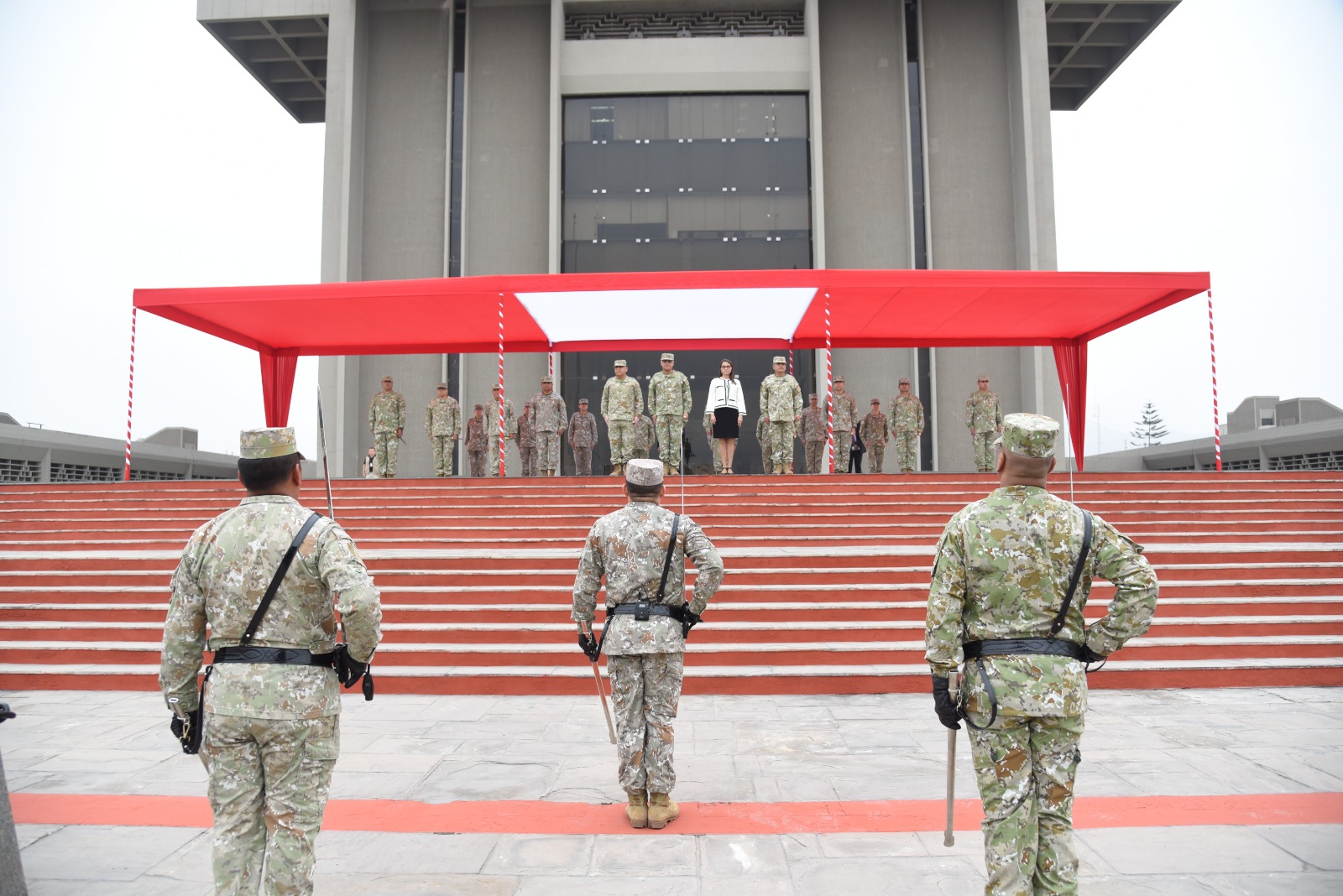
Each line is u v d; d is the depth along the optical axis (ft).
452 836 12.75
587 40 77.00
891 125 77.41
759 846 12.32
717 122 76.48
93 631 26.08
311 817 8.99
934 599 9.17
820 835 12.72
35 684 23.77
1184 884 10.88
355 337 52.75
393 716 20.44
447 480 38.96
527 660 23.94
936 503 35.55
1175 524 33.86
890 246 76.23
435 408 51.88
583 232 75.61
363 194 77.92
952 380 74.28
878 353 74.64
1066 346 54.24
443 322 49.16
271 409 54.70
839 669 23.24
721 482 37.70
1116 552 8.86
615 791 14.79
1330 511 34.68
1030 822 8.65
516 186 77.56
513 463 71.51
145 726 19.66
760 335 54.49
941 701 9.10
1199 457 104.12
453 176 78.43
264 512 9.35
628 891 10.85
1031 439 9.14
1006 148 76.95
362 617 8.93
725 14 79.10
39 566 30.45
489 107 78.33
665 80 75.92
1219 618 25.84
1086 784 14.90
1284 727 18.85
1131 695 22.15
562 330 52.29
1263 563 29.89
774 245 75.31
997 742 8.84
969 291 42.32
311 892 8.94
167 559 30.58
